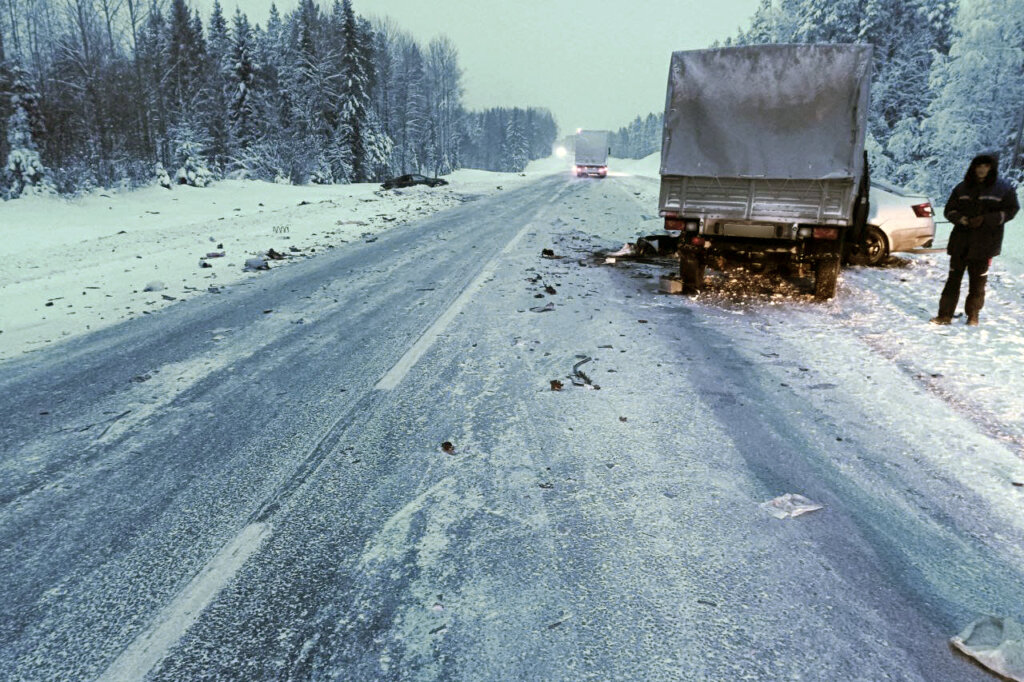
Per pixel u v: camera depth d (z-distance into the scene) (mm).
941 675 1905
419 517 2807
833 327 6051
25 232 14648
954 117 24969
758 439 3600
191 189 29438
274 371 4879
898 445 3527
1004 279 8258
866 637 2068
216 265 10070
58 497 3021
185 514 2857
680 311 6746
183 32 41656
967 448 3477
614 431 3701
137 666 1960
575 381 4559
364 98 55969
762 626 2117
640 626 2119
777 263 7203
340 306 7109
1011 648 1934
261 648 2037
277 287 8266
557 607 2217
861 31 30109
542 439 3598
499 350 5328
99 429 3818
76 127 26484
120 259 10766
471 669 1938
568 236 13195
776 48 6430
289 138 46625
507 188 32938
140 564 2490
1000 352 5121
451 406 4105
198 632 2111
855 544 2596
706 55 6727
